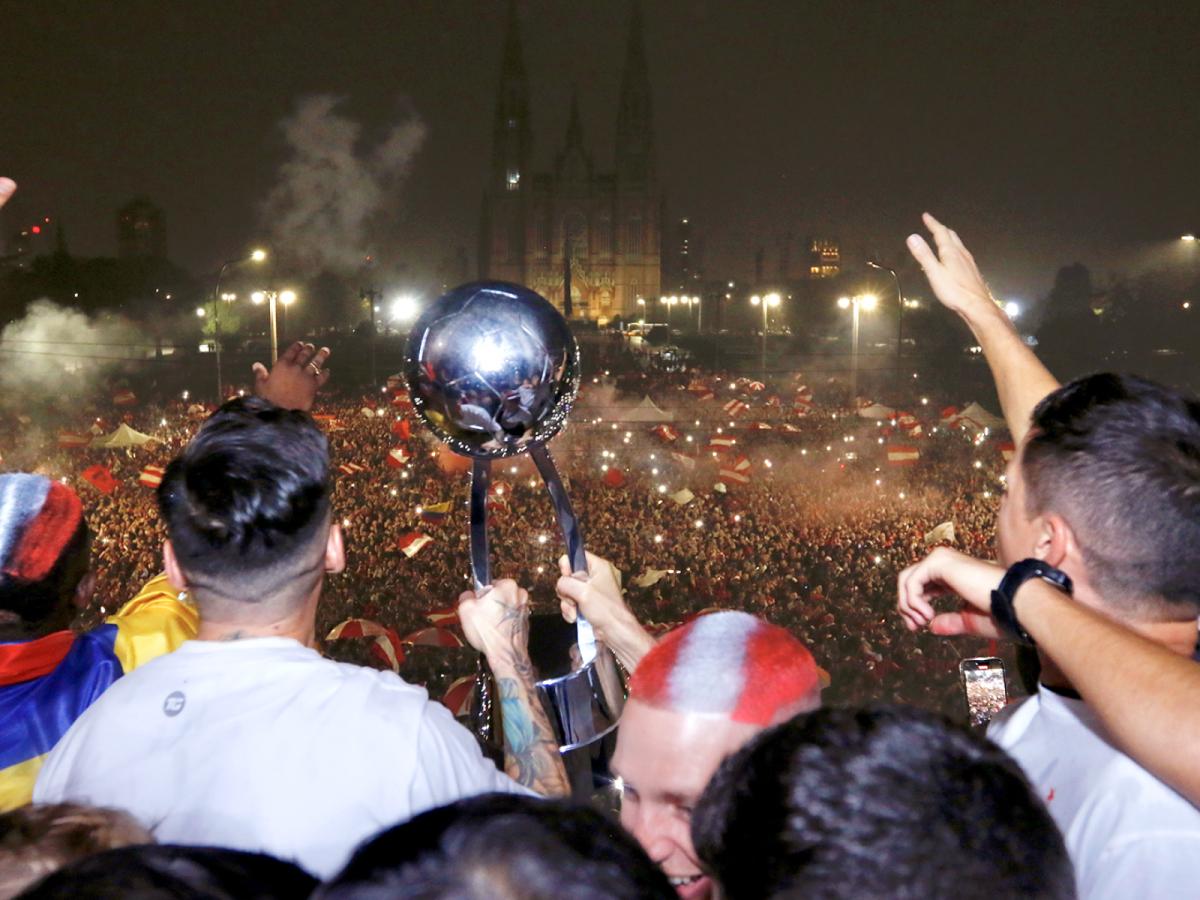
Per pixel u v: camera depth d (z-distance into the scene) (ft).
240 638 7.18
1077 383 6.72
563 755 8.27
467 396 7.63
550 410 7.80
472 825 3.82
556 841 3.76
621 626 8.20
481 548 8.25
